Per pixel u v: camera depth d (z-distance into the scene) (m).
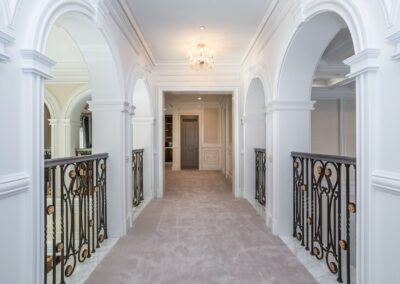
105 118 3.25
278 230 3.33
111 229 3.33
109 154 3.27
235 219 4.07
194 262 2.64
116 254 2.83
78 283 2.26
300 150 3.26
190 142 12.24
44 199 1.74
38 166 1.59
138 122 5.47
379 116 1.52
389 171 1.45
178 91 5.81
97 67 3.07
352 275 2.37
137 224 3.84
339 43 4.41
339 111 7.63
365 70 1.55
